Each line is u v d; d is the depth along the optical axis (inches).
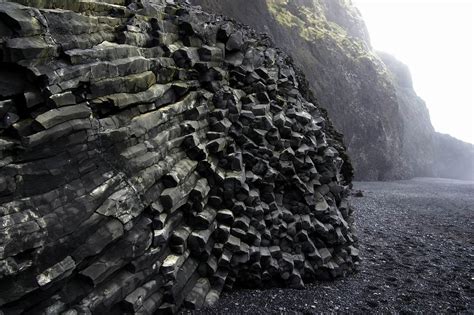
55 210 384.8
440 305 677.9
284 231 684.1
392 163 3166.8
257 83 750.5
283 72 871.7
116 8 542.9
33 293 364.8
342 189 818.2
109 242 428.5
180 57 623.8
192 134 593.9
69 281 403.9
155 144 520.7
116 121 466.0
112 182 443.8
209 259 597.3
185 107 609.6
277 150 716.0
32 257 360.8
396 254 958.4
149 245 488.4
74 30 439.2
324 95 2822.3
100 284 430.3
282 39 2704.2
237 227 631.2
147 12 605.0
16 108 385.1
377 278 772.6
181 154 589.6
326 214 725.9
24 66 376.8
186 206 578.9
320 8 3627.0
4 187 350.0
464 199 2049.7
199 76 671.1
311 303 623.8
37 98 387.9
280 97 798.5
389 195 2059.5
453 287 764.0
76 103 424.2
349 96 2967.5
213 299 575.5
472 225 1369.3
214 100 682.8
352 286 712.4
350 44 3253.0
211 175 623.8
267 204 684.1
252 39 834.2
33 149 375.6
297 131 761.6
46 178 382.9
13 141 366.9
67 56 412.8
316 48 2923.2
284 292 649.0
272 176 682.2
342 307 627.5
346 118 2915.8
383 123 3132.4
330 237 726.5
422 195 2153.1
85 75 424.8
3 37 371.9
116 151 458.9
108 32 510.3
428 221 1411.2
